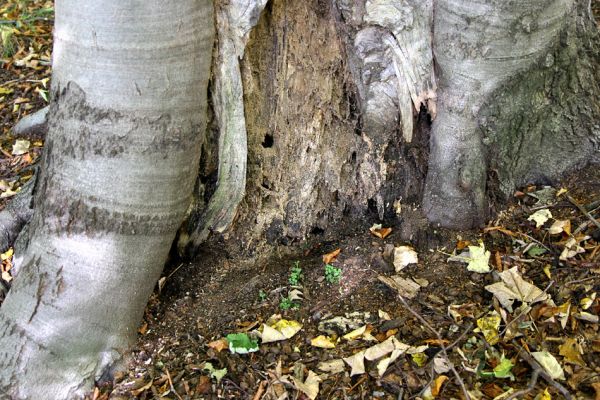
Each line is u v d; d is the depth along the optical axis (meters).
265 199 3.02
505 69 2.53
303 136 2.87
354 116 2.82
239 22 2.49
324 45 2.65
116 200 2.40
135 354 2.63
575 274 2.63
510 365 2.29
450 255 2.79
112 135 2.35
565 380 2.26
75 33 2.30
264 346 2.59
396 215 3.00
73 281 2.41
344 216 3.10
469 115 2.62
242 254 3.04
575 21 2.68
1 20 5.57
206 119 2.64
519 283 2.60
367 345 2.53
